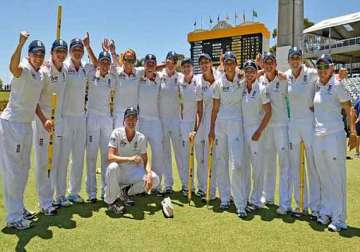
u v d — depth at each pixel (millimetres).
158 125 5977
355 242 3932
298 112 4785
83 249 3662
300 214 4801
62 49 4707
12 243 3789
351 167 8602
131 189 5371
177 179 7234
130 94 5805
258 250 3688
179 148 6109
